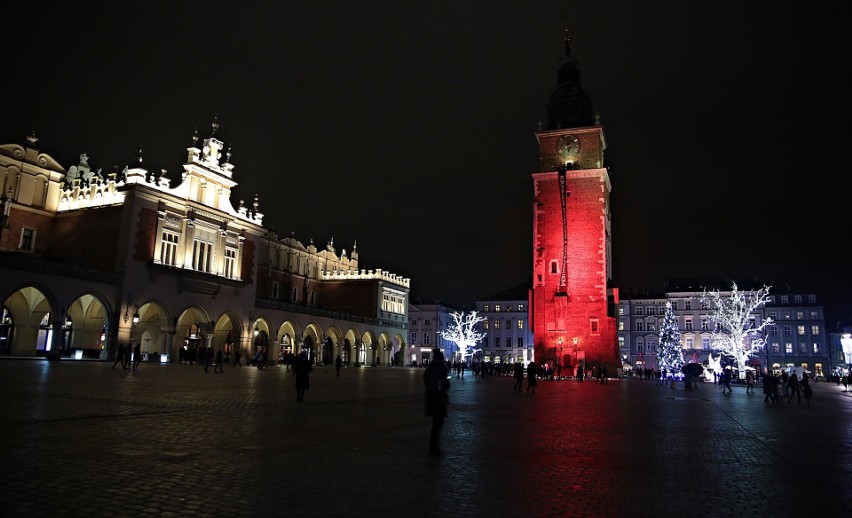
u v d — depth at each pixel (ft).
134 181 176.35
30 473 27.43
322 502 24.76
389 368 259.19
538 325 226.17
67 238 186.80
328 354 270.26
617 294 227.81
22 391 64.39
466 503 25.43
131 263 171.53
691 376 146.82
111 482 26.53
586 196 229.66
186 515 22.27
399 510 23.98
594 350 219.41
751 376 135.23
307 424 49.34
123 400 60.95
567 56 255.29
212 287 195.93
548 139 239.71
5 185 179.11
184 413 52.80
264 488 26.71
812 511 25.96
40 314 167.73
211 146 208.54
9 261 136.77
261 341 239.30
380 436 44.11
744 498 27.94
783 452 42.73
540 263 230.07
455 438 44.78
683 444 45.29
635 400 98.02
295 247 285.23
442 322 406.00
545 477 31.27
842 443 48.67
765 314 355.77
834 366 401.70
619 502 26.50
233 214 213.05
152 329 191.42
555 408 76.13
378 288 297.74
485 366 196.13
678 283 380.99
